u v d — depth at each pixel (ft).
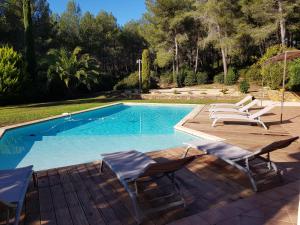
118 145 27.14
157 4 94.02
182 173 15.29
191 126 29.50
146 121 41.75
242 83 65.62
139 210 11.41
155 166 10.49
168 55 98.94
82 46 108.27
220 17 80.33
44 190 13.53
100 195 12.89
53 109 48.80
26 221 10.74
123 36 125.49
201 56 120.16
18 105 60.49
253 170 15.01
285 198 12.01
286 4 68.08
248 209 11.14
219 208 11.32
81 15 114.01
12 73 58.70
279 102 45.60
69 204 12.07
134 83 89.92
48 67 73.82
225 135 25.00
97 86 92.94
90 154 24.45
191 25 97.30
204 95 66.74
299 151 18.86
